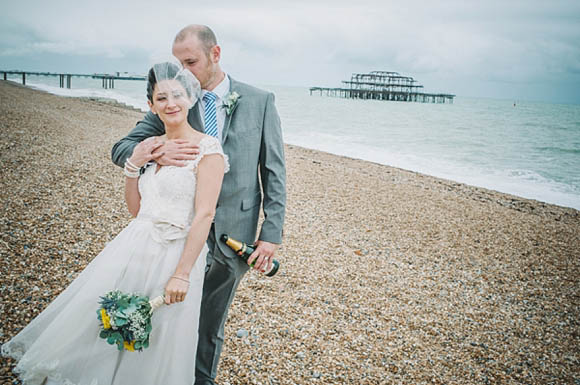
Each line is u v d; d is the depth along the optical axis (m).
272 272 2.41
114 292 1.91
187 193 2.01
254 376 2.98
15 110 15.29
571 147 23.98
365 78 125.38
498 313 4.63
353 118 38.97
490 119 47.28
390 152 19.44
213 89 2.35
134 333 1.85
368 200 9.13
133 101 40.38
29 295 3.54
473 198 10.80
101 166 8.58
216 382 2.86
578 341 4.17
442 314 4.45
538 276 5.89
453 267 5.89
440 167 16.47
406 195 9.99
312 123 32.09
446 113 57.31
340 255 5.79
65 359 1.93
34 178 7.11
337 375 3.14
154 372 1.96
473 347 3.86
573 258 6.77
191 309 2.01
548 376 3.51
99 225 5.38
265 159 2.40
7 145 9.20
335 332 3.79
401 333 3.95
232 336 3.47
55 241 4.70
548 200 12.06
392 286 5.00
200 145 2.02
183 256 1.94
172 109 2.00
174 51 2.24
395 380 3.19
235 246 2.26
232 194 2.30
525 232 7.99
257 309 3.99
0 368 2.59
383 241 6.62
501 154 20.62
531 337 4.17
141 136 2.33
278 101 68.50
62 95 35.69
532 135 30.45
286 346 3.44
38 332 2.07
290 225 6.83
